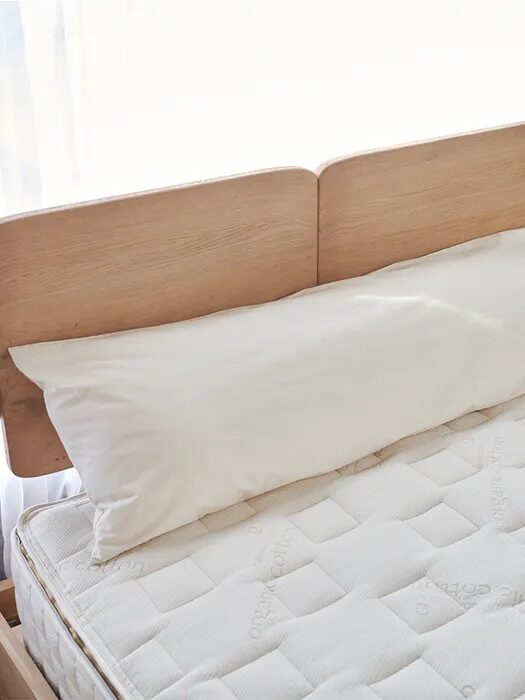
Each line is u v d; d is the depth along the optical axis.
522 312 1.65
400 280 1.68
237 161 1.81
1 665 1.46
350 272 1.76
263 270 1.64
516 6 1.97
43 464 1.55
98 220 1.44
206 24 1.67
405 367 1.51
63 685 1.27
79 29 1.54
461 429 1.55
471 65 1.98
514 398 1.63
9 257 1.39
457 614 1.19
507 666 1.11
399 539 1.30
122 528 1.30
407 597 1.21
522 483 1.40
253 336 1.47
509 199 1.91
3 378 1.45
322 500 1.40
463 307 1.61
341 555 1.28
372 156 1.68
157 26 1.62
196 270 1.57
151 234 1.50
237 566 1.27
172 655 1.16
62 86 1.56
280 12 1.73
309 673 1.12
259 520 1.36
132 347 1.44
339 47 1.81
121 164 1.69
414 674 1.11
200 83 1.71
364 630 1.17
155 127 1.70
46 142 1.59
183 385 1.37
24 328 1.44
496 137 1.83
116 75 1.61
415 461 1.47
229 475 1.34
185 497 1.32
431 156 1.76
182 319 1.59
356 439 1.44
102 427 1.35
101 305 1.50
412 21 1.87
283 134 1.83
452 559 1.27
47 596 1.31
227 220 1.56
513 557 1.27
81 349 1.44
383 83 1.89
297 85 1.80
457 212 1.85
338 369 1.46
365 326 1.52
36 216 1.39
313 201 1.64
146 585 1.26
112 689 1.16
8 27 1.49
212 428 1.34
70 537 1.38
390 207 1.75
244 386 1.39
